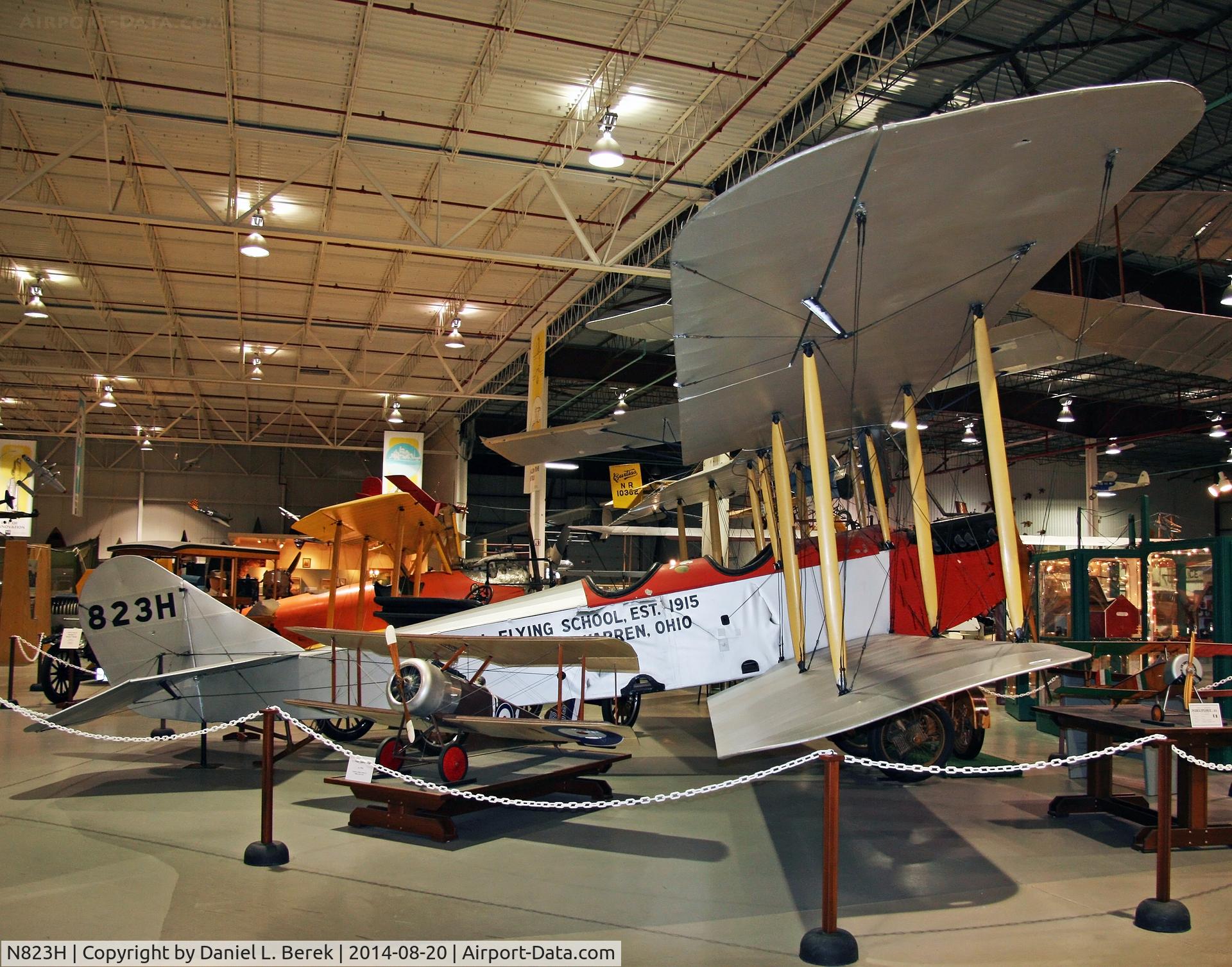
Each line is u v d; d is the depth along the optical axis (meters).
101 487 29.38
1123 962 3.20
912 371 5.81
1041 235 4.09
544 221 13.59
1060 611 10.22
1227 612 6.94
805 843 4.83
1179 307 15.34
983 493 30.12
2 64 9.48
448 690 5.18
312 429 28.00
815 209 3.71
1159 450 29.56
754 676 6.62
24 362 20.86
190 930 3.49
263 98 10.15
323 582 19.27
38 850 4.63
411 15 8.65
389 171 11.94
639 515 14.28
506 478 34.81
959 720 7.21
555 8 8.51
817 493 4.76
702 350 5.12
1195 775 4.74
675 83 9.80
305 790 6.14
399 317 17.83
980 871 4.29
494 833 5.06
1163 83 3.15
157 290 16.38
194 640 6.81
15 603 14.64
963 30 9.67
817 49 9.10
